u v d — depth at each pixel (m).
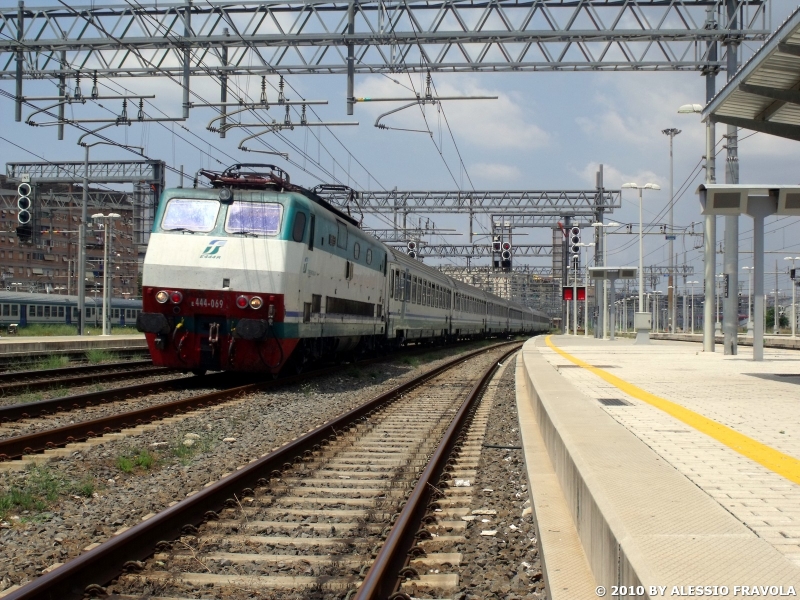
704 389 13.49
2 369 21.89
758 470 6.50
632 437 7.60
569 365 20.30
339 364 25.61
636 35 20.97
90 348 29.11
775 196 18.98
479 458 10.67
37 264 94.62
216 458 10.20
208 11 21.77
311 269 18.78
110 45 21.73
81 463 9.48
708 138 24.11
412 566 6.03
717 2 20.98
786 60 12.45
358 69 21.81
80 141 27.80
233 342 17.25
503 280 89.69
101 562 5.63
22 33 22.25
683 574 3.54
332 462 10.27
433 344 45.91
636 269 41.72
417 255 46.88
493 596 5.39
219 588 5.52
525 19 21.09
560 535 5.78
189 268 17.23
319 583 5.61
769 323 96.31
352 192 24.14
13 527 6.99
